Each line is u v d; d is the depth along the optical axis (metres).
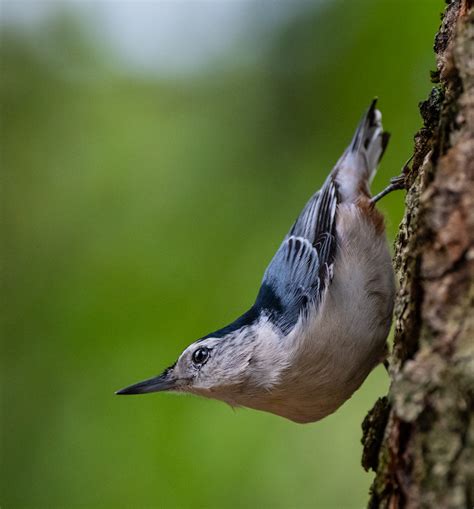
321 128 10.84
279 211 10.70
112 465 9.80
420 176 5.78
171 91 12.20
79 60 12.72
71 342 10.77
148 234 11.23
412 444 4.58
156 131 11.98
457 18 5.51
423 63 10.13
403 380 4.61
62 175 12.14
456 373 4.48
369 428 5.29
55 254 11.60
